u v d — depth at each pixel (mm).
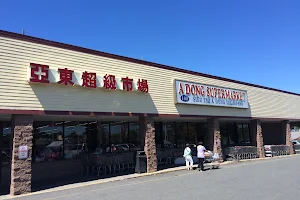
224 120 25859
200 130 25312
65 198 10070
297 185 11070
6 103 11055
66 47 13242
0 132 14211
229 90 22469
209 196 9477
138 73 16203
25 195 10906
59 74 12602
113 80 14555
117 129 19328
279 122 32188
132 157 16969
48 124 16062
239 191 10172
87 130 17797
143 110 16078
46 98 12227
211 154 20453
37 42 12312
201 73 20609
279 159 23484
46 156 15586
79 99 13344
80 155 17109
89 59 14016
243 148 23844
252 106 25156
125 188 11625
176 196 9703
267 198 8914
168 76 18047
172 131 22812
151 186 11922
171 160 20359
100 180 13898
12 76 11375
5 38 11406
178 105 18266
